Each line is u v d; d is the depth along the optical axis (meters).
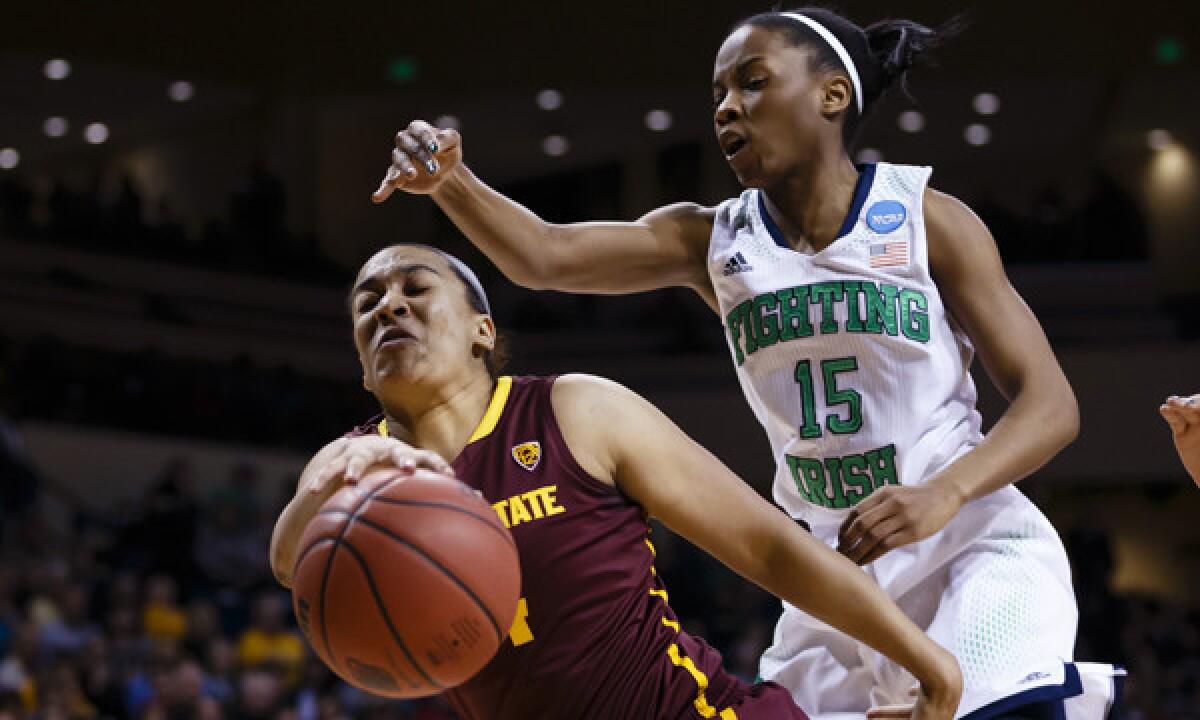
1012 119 16.45
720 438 14.68
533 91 13.90
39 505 11.66
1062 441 2.56
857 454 2.68
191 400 13.47
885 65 2.83
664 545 11.92
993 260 2.70
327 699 7.93
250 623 9.79
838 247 2.69
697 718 2.28
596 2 13.80
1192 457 2.59
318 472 2.21
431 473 2.10
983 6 13.38
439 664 2.04
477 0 13.89
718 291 2.81
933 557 2.67
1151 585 15.57
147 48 13.55
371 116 16.55
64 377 13.12
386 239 17.09
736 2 13.71
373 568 2.01
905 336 2.66
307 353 15.55
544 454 2.27
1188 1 13.39
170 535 10.20
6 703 7.09
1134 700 10.48
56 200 15.31
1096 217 15.76
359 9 13.88
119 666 8.26
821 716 2.75
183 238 15.55
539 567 2.22
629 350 15.61
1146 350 14.31
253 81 13.93
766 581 2.29
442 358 2.29
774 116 2.68
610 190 18.56
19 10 13.12
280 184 16.06
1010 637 2.56
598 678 2.23
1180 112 15.92
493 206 2.77
